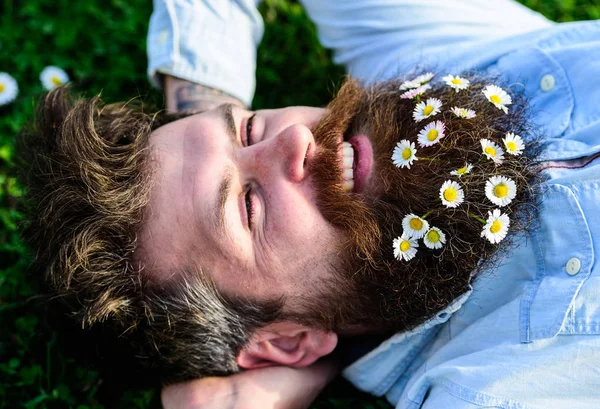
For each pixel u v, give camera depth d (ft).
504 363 4.90
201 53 6.83
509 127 5.16
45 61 8.18
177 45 6.81
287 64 8.58
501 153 4.95
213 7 7.07
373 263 5.05
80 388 6.30
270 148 5.07
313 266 5.14
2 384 6.23
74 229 5.21
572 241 4.93
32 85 8.08
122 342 5.65
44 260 5.48
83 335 5.94
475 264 5.00
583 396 4.78
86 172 5.20
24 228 5.81
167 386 5.82
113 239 5.21
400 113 5.32
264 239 5.09
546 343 4.85
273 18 8.84
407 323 5.35
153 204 5.20
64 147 5.36
